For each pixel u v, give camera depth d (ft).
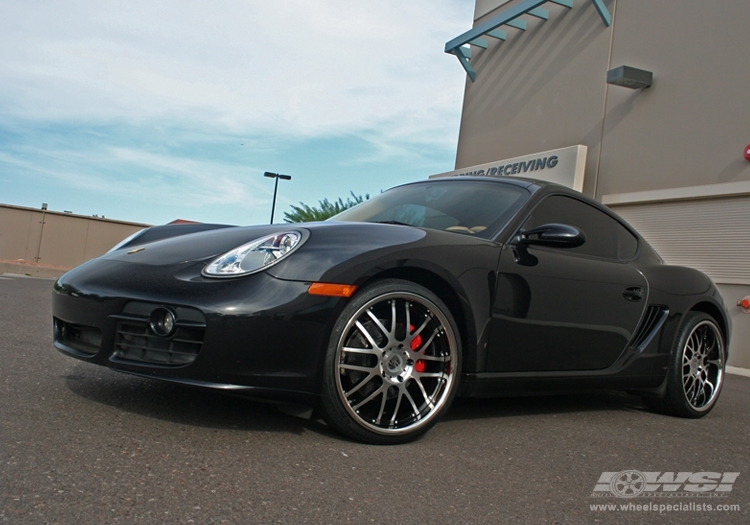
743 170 26.43
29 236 49.98
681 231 29.04
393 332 7.25
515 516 5.63
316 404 6.98
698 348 11.44
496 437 8.18
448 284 7.69
